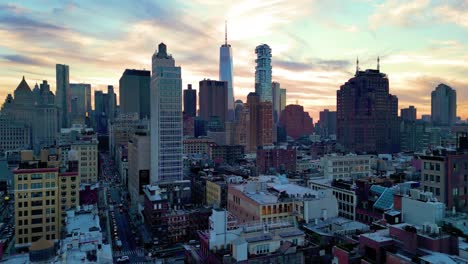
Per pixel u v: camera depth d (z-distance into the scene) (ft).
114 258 515.50
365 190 447.01
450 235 230.48
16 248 481.46
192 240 575.38
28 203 486.38
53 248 287.89
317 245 304.09
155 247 566.36
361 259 243.81
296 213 405.18
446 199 374.63
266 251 281.74
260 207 395.55
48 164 519.19
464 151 403.13
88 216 407.23
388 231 261.44
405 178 609.83
